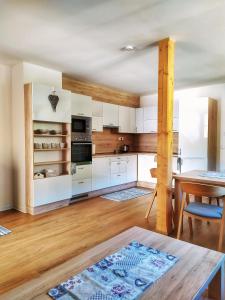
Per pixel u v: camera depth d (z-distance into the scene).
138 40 2.99
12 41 3.01
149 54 3.48
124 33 2.79
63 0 2.11
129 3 2.15
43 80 4.11
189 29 2.68
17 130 4.01
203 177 3.07
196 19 2.45
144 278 1.22
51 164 4.29
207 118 4.87
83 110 4.75
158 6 2.20
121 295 1.09
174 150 5.92
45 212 3.96
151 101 6.63
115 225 3.42
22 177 3.96
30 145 3.79
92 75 4.64
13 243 2.82
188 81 5.07
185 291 1.12
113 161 5.50
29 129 3.79
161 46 2.97
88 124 4.85
